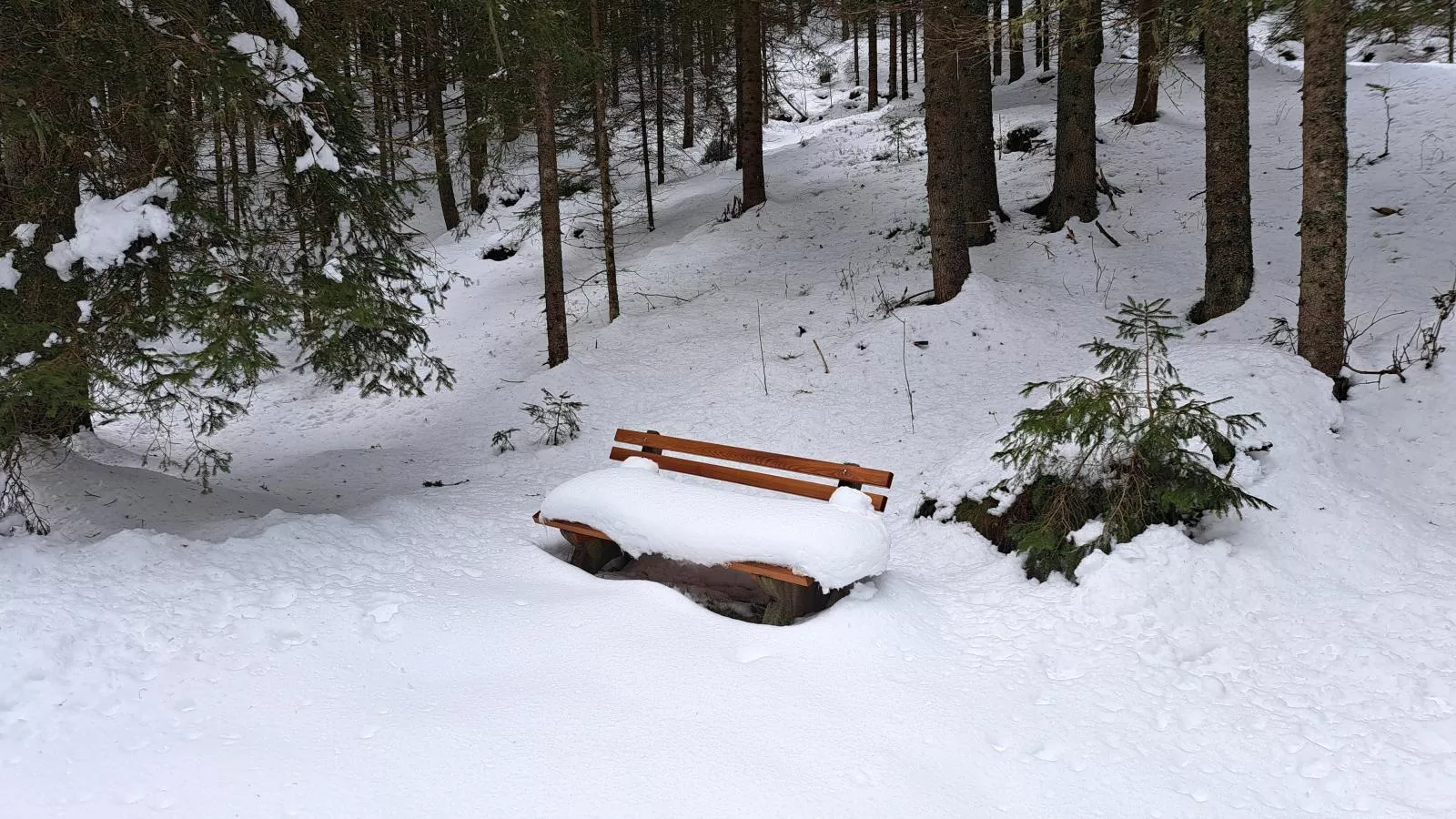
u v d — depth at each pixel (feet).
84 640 11.35
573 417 31.22
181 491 21.71
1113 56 63.77
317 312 16.33
